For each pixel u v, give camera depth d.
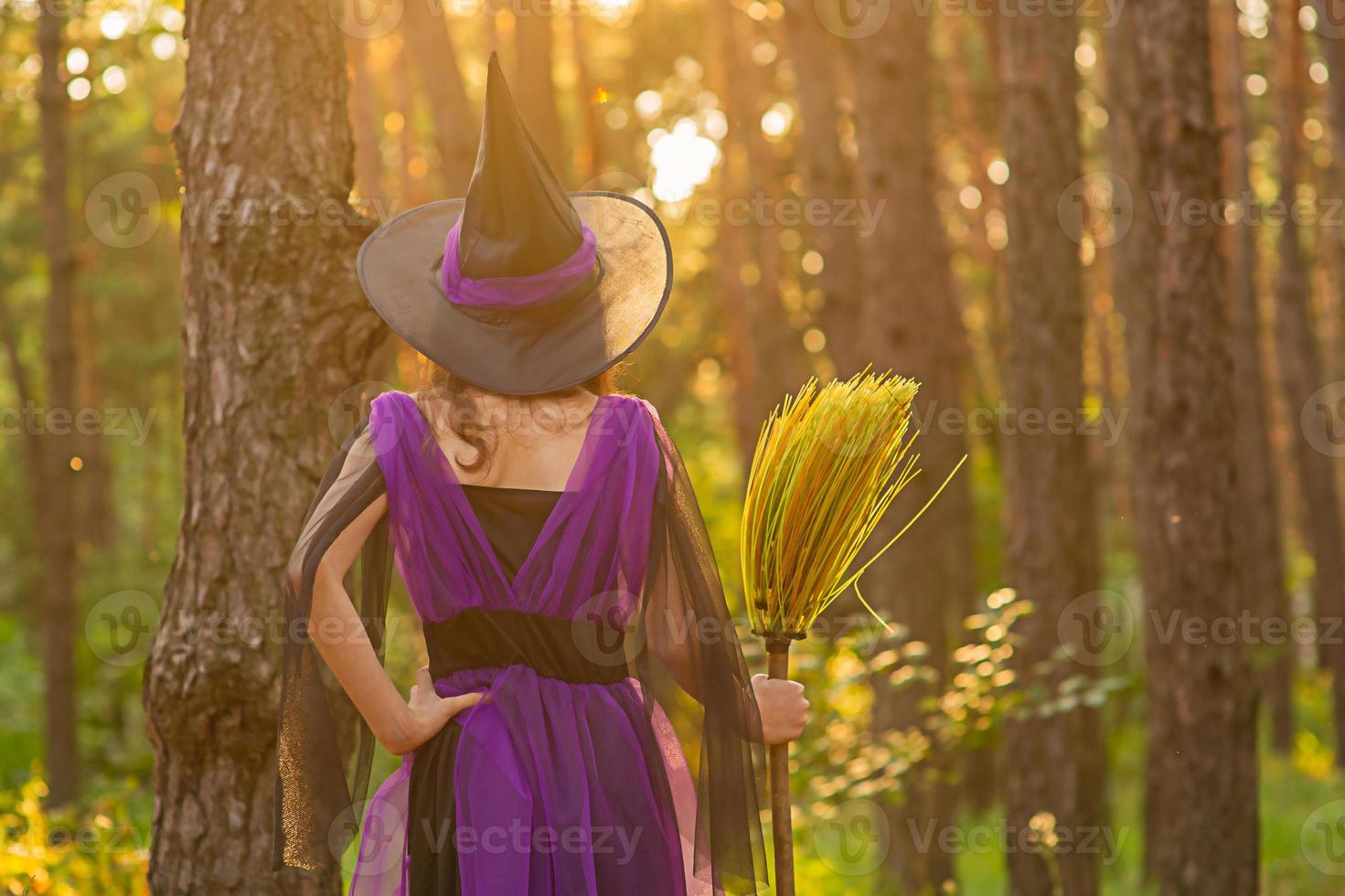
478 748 2.54
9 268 19.97
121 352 23.98
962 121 20.25
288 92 3.94
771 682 2.91
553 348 2.69
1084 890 8.84
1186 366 7.02
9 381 25.55
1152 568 7.24
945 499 10.82
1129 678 7.13
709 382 29.53
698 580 2.81
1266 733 19.45
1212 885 6.99
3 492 24.09
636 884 2.59
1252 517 18.05
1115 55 11.34
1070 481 9.17
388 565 2.72
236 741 3.83
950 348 10.86
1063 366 9.11
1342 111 12.55
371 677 2.52
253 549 3.85
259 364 3.88
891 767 7.36
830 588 2.94
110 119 18.38
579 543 2.64
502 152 2.65
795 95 12.41
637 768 2.64
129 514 31.41
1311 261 22.81
